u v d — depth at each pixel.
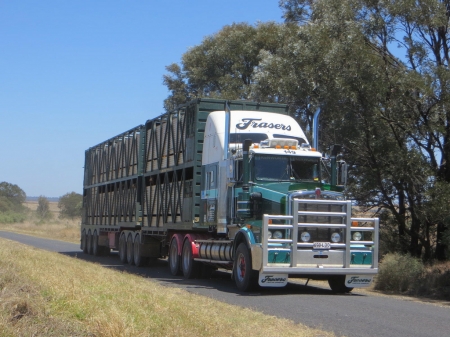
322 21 23.08
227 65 41.78
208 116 17.47
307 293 14.70
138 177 23.28
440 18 20.92
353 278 14.31
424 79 19.56
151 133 22.50
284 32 30.36
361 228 14.25
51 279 11.59
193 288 15.18
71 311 8.75
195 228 17.64
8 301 8.61
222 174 15.97
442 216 19.41
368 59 19.95
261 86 25.69
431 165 20.88
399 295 16.17
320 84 22.12
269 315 10.48
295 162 15.13
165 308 9.55
